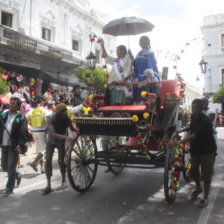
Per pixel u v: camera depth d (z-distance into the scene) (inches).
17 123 183.8
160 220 145.9
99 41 237.8
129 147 199.0
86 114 184.4
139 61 213.2
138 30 240.2
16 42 530.6
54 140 196.1
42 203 172.2
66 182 221.1
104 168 276.5
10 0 612.4
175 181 181.8
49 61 658.8
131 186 212.7
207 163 168.9
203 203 166.7
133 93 210.4
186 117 304.5
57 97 582.6
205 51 1243.2
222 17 1218.0
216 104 1211.9
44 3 705.6
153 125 174.7
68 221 144.6
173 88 218.8
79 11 824.3
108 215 153.1
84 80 687.1
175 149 187.6
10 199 179.5
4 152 189.8
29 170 261.0
